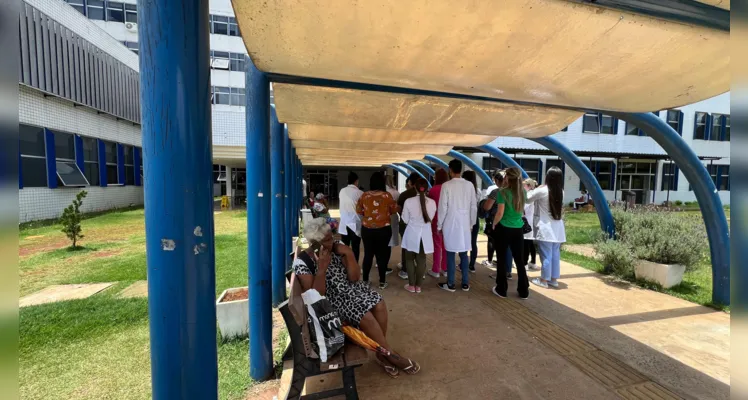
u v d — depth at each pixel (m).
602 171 18.23
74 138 13.51
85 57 13.80
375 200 4.53
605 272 5.43
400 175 16.88
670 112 18.58
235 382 2.80
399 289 4.70
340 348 2.27
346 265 2.71
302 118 3.39
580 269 5.75
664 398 2.39
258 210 2.73
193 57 1.13
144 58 1.11
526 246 5.39
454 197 4.45
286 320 2.29
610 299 4.29
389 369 2.65
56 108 12.51
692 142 19.08
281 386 2.61
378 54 1.94
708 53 1.92
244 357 3.19
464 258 4.62
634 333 3.37
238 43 21.66
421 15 1.58
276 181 4.29
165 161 1.13
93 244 8.46
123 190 16.92
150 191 1.15
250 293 2.78
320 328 2.24
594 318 3.71
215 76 21.28
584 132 17.67
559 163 17.69
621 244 5.22
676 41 1.81
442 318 3.71
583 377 2.64
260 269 2.76
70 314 4.13
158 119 1.12
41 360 3.15
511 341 3.20
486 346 3.11
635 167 18.81
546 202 4.68
